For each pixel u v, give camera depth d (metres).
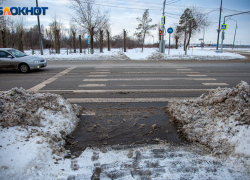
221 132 3.28
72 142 3.47
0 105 3.73
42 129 3.52
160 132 3.84
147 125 4.13
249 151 2.74
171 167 2.71
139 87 7.39
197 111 4.04
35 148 2.92
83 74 10.19
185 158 2.94
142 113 4.77
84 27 23.56
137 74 10.15
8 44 26.77
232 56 19.62
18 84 7.90
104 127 4.04
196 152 3.11
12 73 10.49
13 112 3.60
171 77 9.31
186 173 2.58
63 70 11.50
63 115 3.98
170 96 6.21
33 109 3.85
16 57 10.63
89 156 3.03
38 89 7.10
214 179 2.46
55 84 7.90
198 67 12.70
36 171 2.54
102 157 3.00
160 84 7.87
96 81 8.48
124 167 2.73
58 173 2.56
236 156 2.76
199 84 7.86
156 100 5.80
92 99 5.92
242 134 3.01
